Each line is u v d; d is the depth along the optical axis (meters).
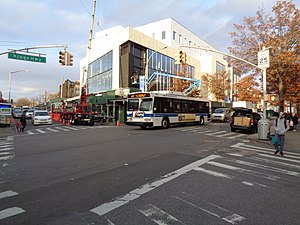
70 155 9.48
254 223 3.89
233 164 8.12
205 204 4.63
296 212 4.32
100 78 42.00
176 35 50.09
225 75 52.56
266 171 7.26
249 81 22.80
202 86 53.53
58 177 6.45
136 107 20.75
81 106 28.02
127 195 5.08
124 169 7.28
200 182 6.01
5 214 4.17
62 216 4.09
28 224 3.81
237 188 5.59
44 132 19.83
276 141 10.24
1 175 6.69
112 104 31.83
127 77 34.22
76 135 16.67
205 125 27.61
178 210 4.35
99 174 6.72
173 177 6.43
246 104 38.44
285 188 5.66
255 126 19.14
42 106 83.62
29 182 6.02
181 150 10.65
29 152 10.32
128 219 3.99
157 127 23.11
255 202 4.76
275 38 19.59
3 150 10.93
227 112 36.97
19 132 20.36
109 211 4.29
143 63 37.03
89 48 30.25
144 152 10.07
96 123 32.06
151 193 5.21
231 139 15.22
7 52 19.75
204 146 11.98
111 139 14.22
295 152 10.95
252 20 21.23
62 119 33.12
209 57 58.41
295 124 21.88
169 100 22.27
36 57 21.22
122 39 35.34
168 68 42.81
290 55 18.80
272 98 15.85
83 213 4.21
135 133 17.64
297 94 21.09
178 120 23.38
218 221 3.94
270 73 20.70
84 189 5.46
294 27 19.36
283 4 19.58
